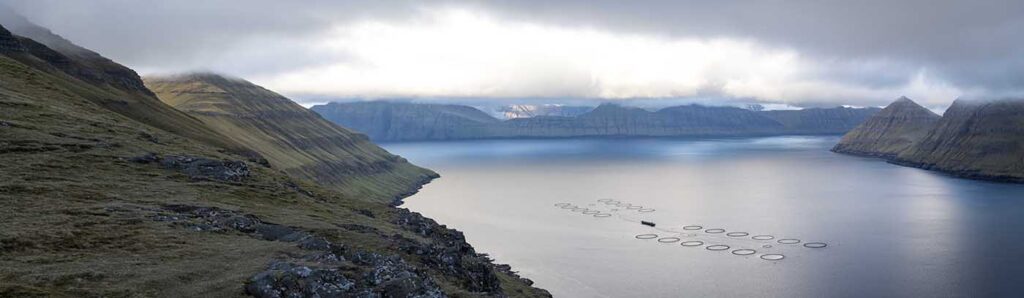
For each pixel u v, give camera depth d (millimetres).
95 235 60344
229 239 64688
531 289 124000
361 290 50250
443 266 80812
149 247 58438
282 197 107000
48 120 122625
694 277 189250
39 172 87000
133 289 46250
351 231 84625
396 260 63750
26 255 52625
